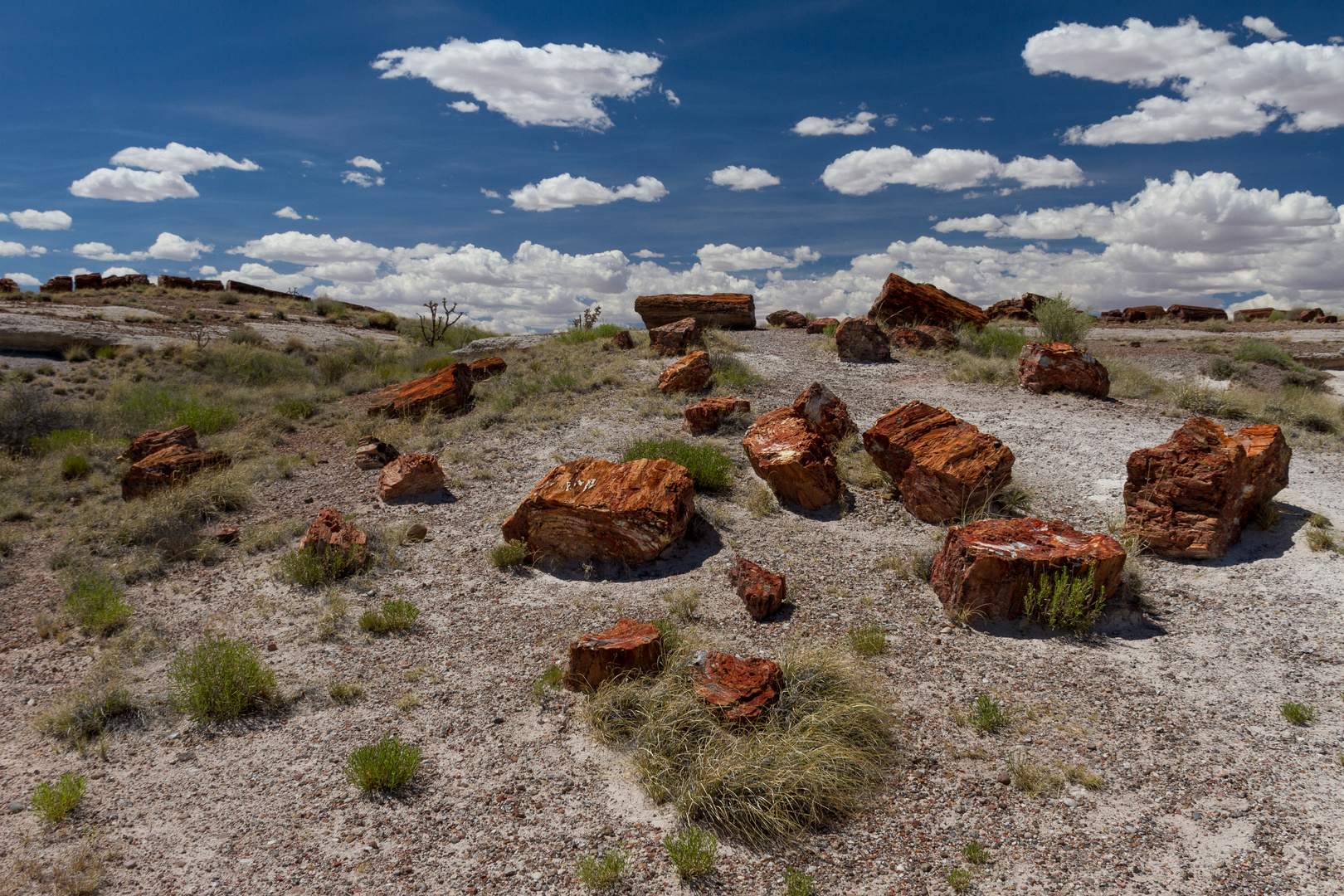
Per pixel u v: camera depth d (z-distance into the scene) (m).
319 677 6.12
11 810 4.62
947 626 6.39
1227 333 29.16
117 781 4.93
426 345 32.53
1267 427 7.84
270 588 7.91
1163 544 7.37
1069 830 4.05
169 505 9.96
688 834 4.14
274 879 3.96
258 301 47.09
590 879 3.81
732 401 12.45
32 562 9.22
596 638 5.77
